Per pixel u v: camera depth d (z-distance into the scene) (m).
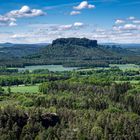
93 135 197.00
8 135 181.62
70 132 194.88
